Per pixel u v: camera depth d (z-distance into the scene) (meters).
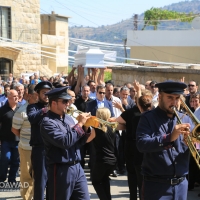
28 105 7.02
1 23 30.08
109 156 6.80
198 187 8.86
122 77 20.34
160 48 32.66
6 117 8.48
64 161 5.34
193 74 14.87
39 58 31.91
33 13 31.44
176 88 4.64
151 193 4.76
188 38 31.55
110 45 26.17
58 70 37.72
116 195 8.21
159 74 17.05
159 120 4.79
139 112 6.70
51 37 34.69
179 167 4.73
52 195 5.42
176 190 4.74
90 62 12.22
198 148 4.72
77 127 5.30
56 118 5.46
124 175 9.82
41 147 6.86
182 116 4.85
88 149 9.83
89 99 10.02
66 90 5.54
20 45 30.89
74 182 5.43
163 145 4.54
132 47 33.88
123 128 6.95
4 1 29.92
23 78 21.31
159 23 37.22
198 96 8.54
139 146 4.69
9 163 8.73
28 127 7.55
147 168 4.82
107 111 6.83
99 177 6.91
